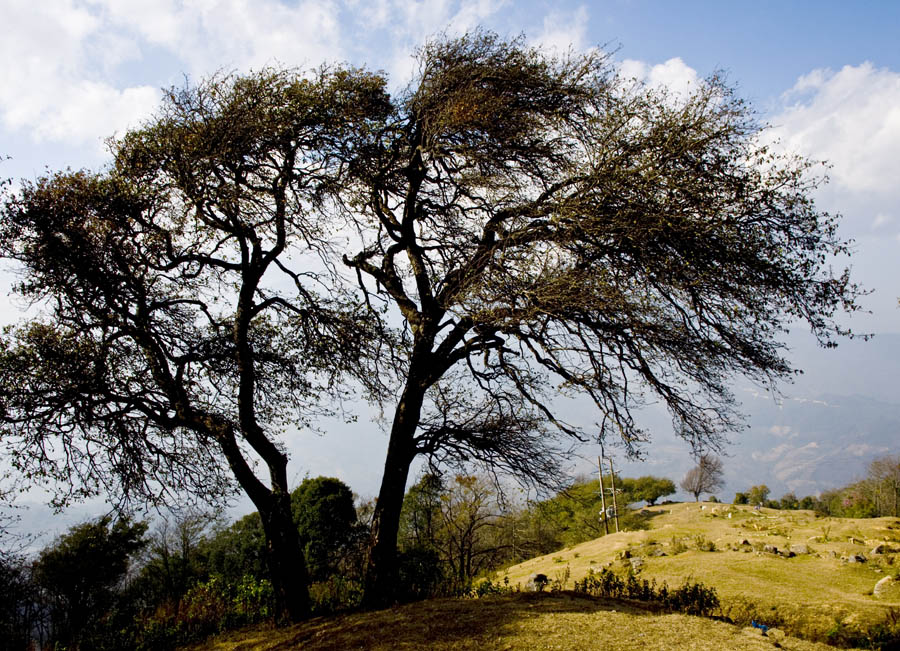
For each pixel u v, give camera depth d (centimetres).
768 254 930
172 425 998
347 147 1093
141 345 985
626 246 943
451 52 1130
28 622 1252
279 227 1080
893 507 4328
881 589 1300
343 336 1130
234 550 2692
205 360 1089
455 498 2161
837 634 1092
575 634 703
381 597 1002
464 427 1118
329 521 2484
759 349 968
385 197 1223
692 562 1788
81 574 2089
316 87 1069
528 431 1110
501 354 1088
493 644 678
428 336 1118
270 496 1023
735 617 1218
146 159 1004
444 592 1167
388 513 1051
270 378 1202
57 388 904
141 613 1262
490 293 934
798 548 1898
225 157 998
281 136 1031
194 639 1052
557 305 890
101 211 970
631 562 1900
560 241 955
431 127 1068
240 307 1053
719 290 941
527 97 1110
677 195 916
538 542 3253
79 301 942
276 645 833
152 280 1045
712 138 940
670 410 1009
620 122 991
